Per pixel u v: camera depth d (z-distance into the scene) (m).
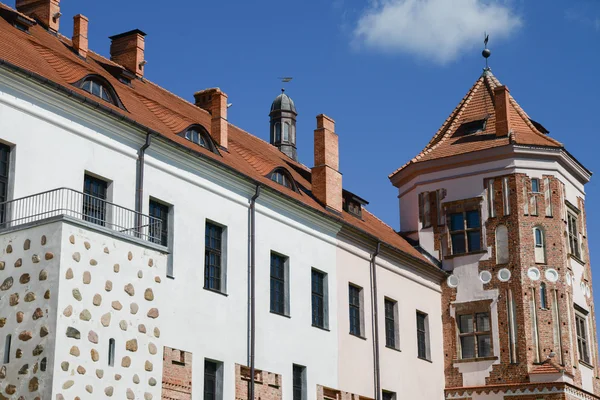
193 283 33.44
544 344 47.19
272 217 38.16
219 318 34.31
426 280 48.66
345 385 40.62
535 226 48.59
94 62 38.66
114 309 26.03
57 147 29.38
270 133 56.94
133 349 26.44
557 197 49.19
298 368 38.44
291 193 40.50
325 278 40.97
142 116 34.38
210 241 35.06
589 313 50.84
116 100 33.25
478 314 48.78
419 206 51.34
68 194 29.39
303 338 38.66
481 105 53.88
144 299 27.06
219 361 34.00
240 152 40.72
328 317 40.50
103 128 31.16
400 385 44.50
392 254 45.56
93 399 24.94
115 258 26.34
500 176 49.25
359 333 42.72
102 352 25.42
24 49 31.72
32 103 28.81
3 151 27.94
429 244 50.56
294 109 57.53
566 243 49.34
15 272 25.28
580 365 48.53
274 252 38.06
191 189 34.28
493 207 49.19
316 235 40.75
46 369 24.02
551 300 47.84
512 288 48.03
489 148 49.31
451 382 48.38
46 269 24.84
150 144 32.69
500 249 48.75
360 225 45.34
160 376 27.28
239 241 36.12
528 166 49.09
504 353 47.50
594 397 48.84
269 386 36.19
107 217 30.78
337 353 40.53
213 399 33.72
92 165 30.53
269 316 36.94
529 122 51.69
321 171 43.09
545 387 46.25
